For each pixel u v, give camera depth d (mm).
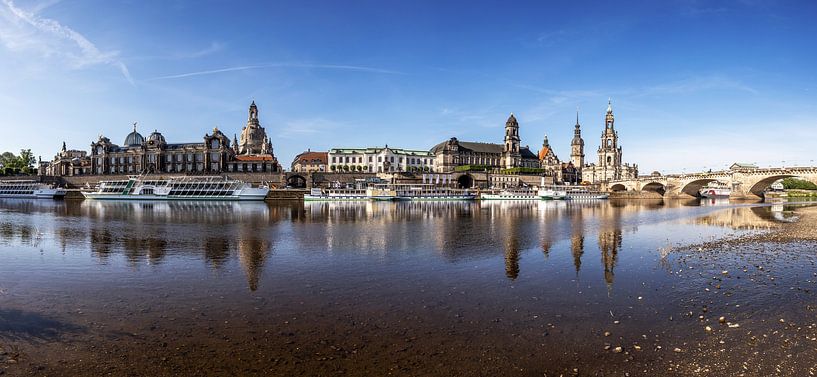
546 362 14203
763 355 14617
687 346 15375
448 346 15414
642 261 29797
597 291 22125
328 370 13656
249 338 16094
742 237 42375
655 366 13930
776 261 29297
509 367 13867
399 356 14641
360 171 198750
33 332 16594
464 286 23109
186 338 16078
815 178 118812
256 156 199625
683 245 37281
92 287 22703
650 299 20688
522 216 72562
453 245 36938
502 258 30984
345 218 66375
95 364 14078
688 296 21109
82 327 17125
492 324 17469
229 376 13297
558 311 19016
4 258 30562
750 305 19625
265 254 32406
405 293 21750
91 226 52469
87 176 174625
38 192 147250
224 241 39406
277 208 93812
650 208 102625
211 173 170750
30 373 13484
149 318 18125
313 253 32875
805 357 14422
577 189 178750
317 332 16656
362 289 22500
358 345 15492
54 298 20766
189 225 54094
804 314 18406
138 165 189250
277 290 22266
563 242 39094
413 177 182375
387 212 82125
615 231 48469
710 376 13289
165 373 13500
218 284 23406
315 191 134625
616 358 14469
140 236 43000
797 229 49094
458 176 194500
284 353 14859
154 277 24938
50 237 41844
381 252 33344
